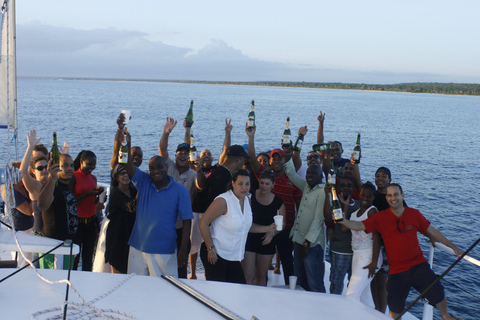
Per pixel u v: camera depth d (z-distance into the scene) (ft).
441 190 72.90
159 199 12.82
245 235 13.87
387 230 13.20
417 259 12.95
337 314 8.00
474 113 388.37
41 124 136.36
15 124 9.81
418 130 192.24
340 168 20.04
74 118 162.61
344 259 15.02
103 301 7.77
